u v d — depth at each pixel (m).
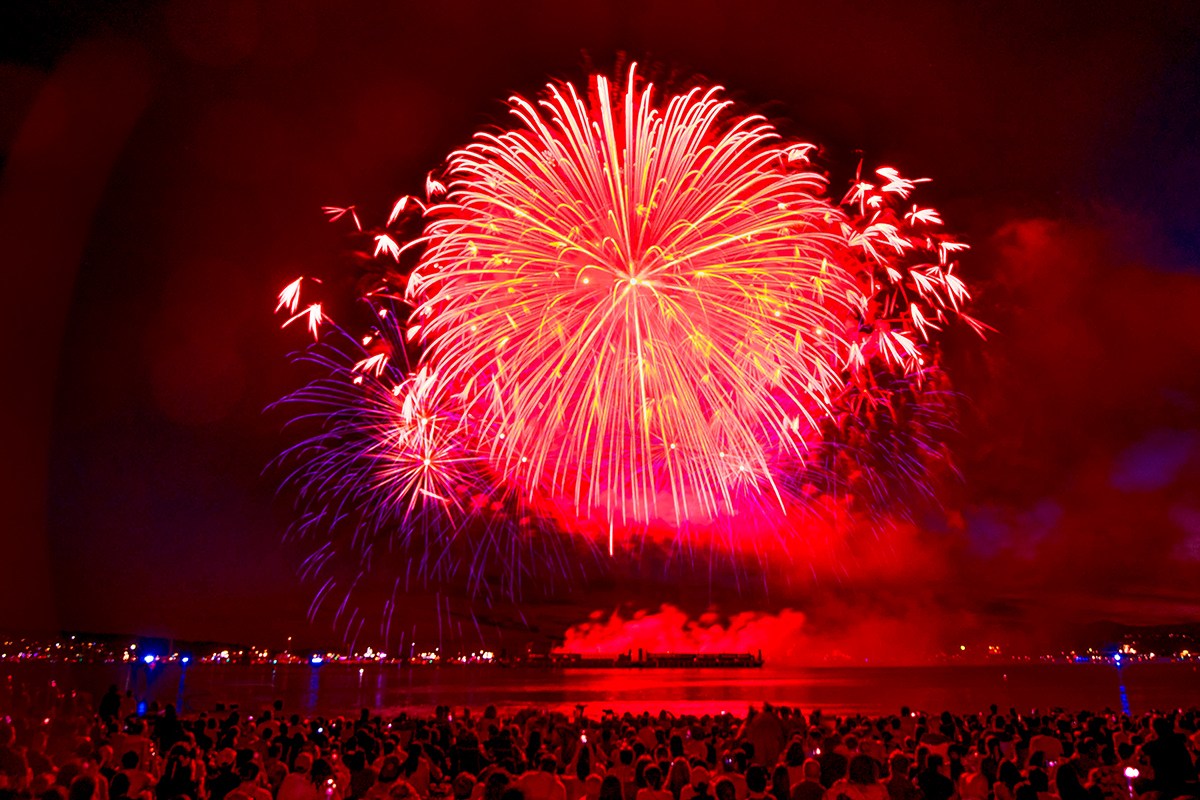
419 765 11.68
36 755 11.67
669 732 17.05
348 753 14.16
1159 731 10.73
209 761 13.98
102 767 11.42
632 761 12.87
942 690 74.81
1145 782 10.67
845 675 143.12
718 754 13.95
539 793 9.63
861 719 19.52
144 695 36.03
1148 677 119.38
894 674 148.25
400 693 77.25
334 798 11.40
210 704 50.94
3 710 20.92
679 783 10.95
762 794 9.34
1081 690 73.12
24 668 113.56
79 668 123.12
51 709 21.42
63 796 8.35
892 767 9.91
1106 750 14.27
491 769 9.98
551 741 16.78
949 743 14.26
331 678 150.50
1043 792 9.52
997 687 82.62
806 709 44.84
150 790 10.70
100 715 22.11
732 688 83.75
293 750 14.27
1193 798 8.96
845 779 9.55
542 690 83.69
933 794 9.96
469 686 101.00
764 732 13.98
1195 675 129.62
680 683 106.81
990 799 10.55
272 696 70.12
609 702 56.38
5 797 9.48
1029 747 14.27
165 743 16.38
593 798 10.66
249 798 9.41
